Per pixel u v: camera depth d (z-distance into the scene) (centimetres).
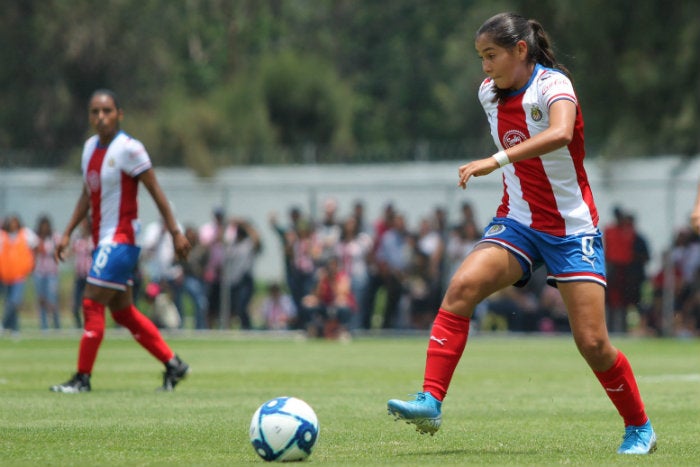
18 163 15725
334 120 15912
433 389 1978
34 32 16350
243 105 14700
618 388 2050
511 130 2030
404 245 7075
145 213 9156
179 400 3092
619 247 6831
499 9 11594
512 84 2014
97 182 3269
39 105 16462
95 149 3284
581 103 9631
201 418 2627
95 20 16575
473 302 2003
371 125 19312
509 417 2762
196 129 13662
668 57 9212
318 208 10419
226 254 7144
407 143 19262
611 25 9338
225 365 4738
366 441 2239
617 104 9481
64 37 16412
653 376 4175
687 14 9194
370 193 10462
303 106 15788
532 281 7031
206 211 8644
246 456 1986
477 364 4916
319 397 3259
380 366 4691
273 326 7325
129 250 3288
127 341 6588
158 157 13550
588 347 2008
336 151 13050
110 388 3506
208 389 3509
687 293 6931
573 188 2003
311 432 1900
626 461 1930
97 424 2489
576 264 1997
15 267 6906
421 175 10825
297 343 6562
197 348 6047
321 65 16488
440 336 1992
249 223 7244
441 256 7019
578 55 9462
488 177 8875
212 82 17725
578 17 9381
